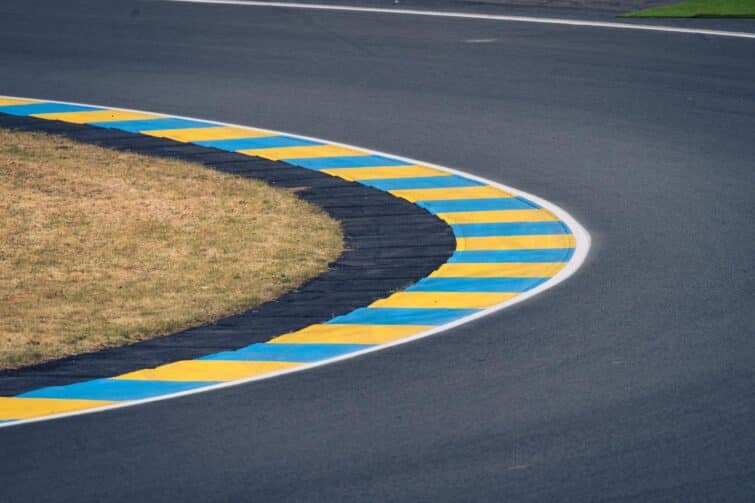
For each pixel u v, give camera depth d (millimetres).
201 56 69875
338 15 77750
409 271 41594
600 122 57375
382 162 53594
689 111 58469
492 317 36562
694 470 26219
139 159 54625
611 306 37031
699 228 44344
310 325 36750
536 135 55969
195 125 59094
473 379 31688
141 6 80938
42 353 35188
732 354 32906
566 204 47625
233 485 26000
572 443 27625
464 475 26172
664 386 30812
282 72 66562
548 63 66562
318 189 50781
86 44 72688
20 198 49656
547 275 40375
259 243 44969
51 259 43406
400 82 64312
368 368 32812
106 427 29406
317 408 30109
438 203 48688
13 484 26328
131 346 35656
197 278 41531
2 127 59000
